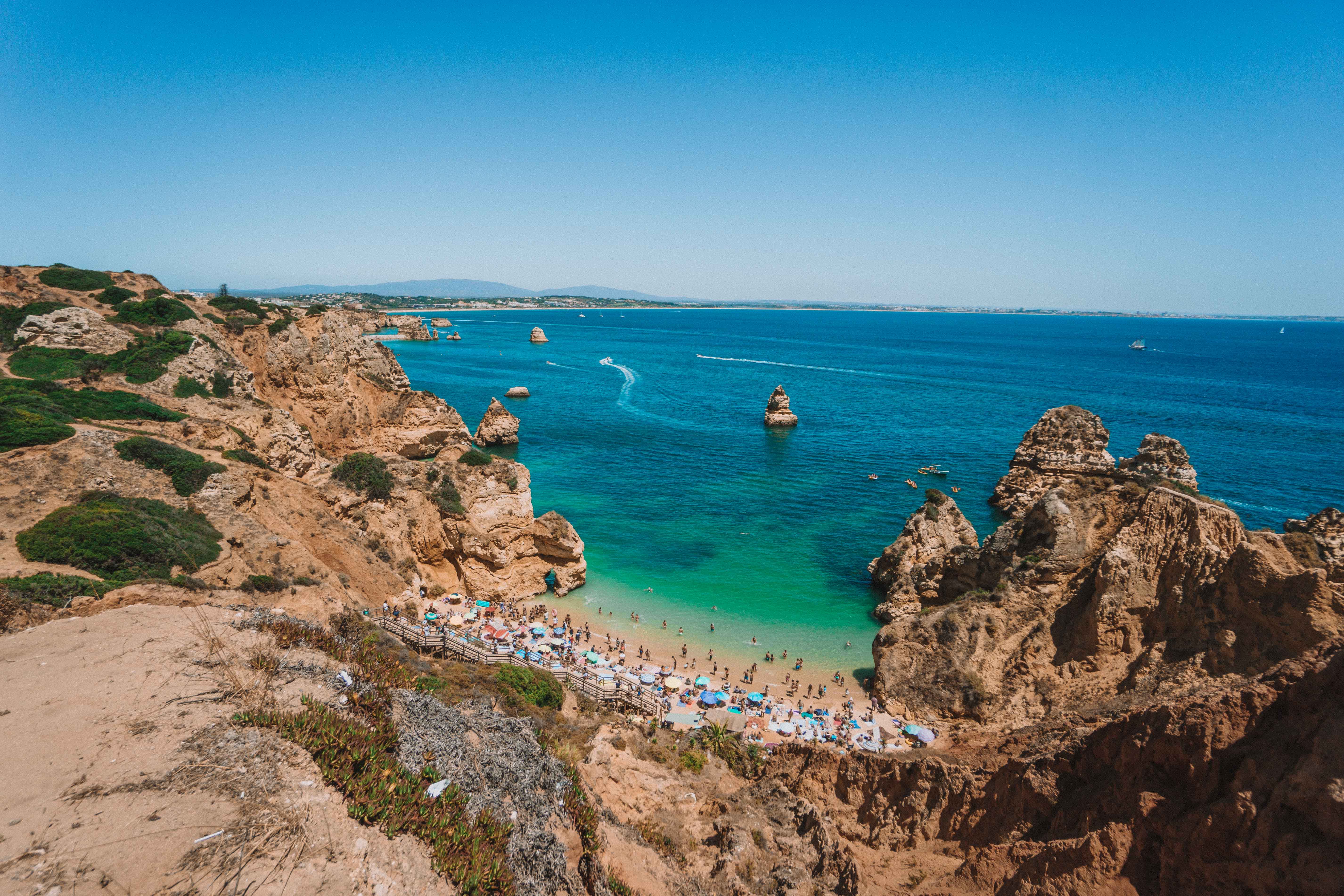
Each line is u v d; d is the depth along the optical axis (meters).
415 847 9.74
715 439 112.94
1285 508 77.19
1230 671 25.27
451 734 13.33
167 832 8.25
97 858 7.76
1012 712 31.92
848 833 19.44
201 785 9.17
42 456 31.83
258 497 39.56
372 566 44.28
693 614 53.69
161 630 13.39
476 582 51.69
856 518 75.50
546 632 47.88
